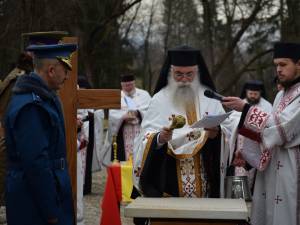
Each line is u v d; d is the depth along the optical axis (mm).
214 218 3553
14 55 16328
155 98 4598
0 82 5793
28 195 3396
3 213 7074
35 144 3330
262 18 21984
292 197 4215
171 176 4465
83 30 21703
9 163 3494
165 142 4273
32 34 3904
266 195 4410
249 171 4785
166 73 4605
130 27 28094
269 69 23734
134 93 10672
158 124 4492
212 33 24234
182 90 4520
